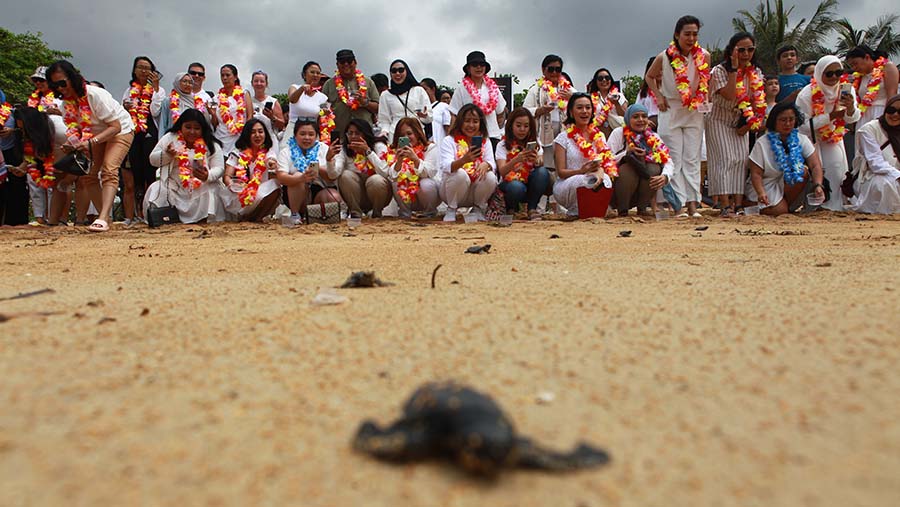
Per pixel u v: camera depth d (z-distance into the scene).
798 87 9.71
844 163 9.42
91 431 1.69
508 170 8.95
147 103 9.39
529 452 1.43
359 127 9.23
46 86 9.16
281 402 1.88
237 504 1.35
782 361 2.17
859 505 1.33
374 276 3.64
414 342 2.46
